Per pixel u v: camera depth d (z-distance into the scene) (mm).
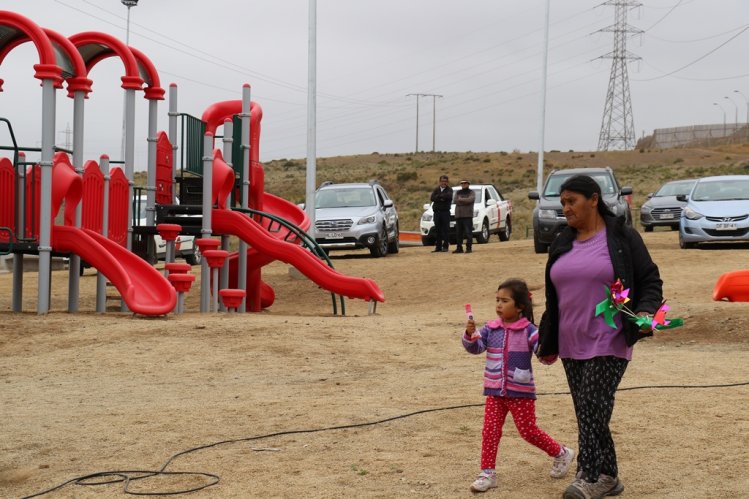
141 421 8234
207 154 17172
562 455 6363
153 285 15102
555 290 6055
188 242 28656
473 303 18891
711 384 9547
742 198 25688
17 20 14633
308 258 17547
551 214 25703
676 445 7199
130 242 17391
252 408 8742
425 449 7184
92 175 15672
